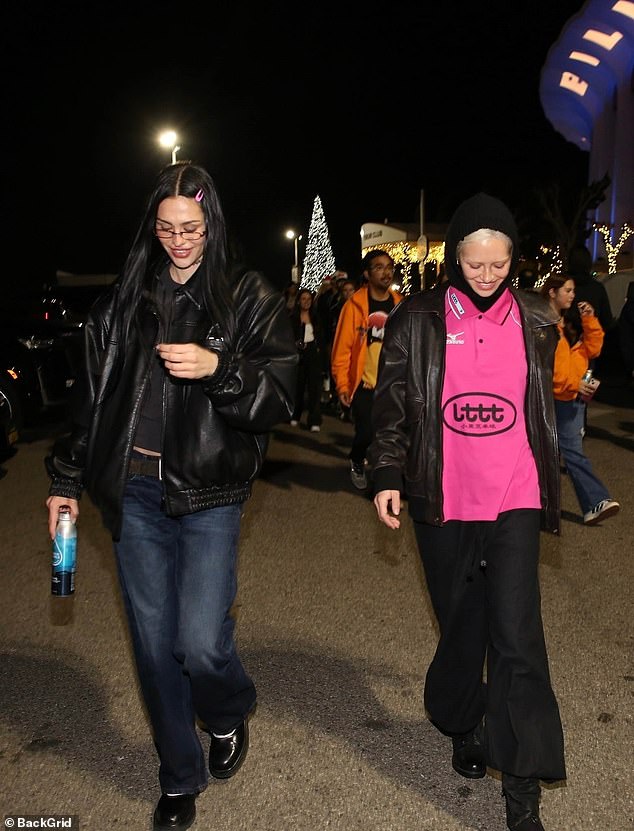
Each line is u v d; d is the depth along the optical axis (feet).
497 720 9.86
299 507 25.00
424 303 10.36
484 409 10.18
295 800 10.87
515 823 9.89
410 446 10.53
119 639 15.83
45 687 14.01
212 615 9.93
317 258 146.61
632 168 154.10
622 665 14.38
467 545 10.41
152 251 10.02
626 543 20.90
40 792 11.16
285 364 9.96
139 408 9.76
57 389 37.73
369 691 13.66
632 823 10.34
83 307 50.19
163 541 10.11
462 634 10.64
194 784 10.46
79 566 19.90
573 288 20.62
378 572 19.24
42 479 29.48
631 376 26.50
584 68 173.17
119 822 10.52
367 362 25.09
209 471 9.75
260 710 13.08
